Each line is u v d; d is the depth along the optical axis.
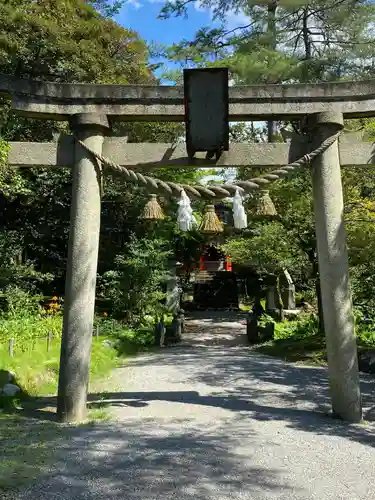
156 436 4.69
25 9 13.03
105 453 4.13
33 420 5.20
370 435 4.81
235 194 5.48
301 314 18.03
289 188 11.44
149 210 5.59
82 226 5.44
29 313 11.86
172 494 3.30
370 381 7.98
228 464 3.91
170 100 5.62
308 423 5.28
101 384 7.73
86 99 5.62
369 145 5.71
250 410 5.95
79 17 15.30
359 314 13.05
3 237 13.35
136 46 16.45
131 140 15.67
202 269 28.55
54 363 7.81
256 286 26.47
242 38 16.14
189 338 16.38
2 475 3.56
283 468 3.84
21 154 5.68
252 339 14.98
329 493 3.35
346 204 10.49
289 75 14.38
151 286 16.20
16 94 5.46
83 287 5.35
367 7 14.61
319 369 9.30
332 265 5.45
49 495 3.25
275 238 13.29
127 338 13.97
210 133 5.30
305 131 5.94
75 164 5.60
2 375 6.44
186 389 7.38
